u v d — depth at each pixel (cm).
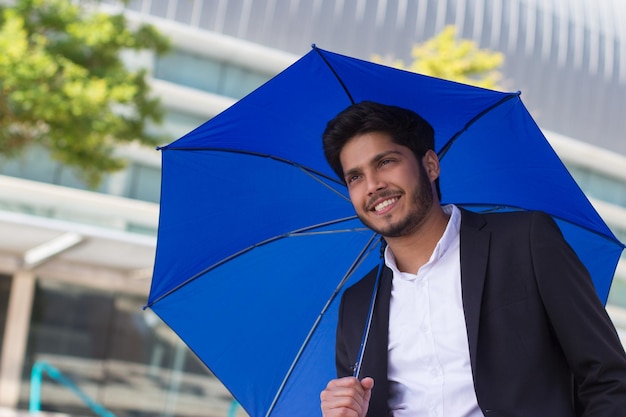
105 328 1499
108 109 1006
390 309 268
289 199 289
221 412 1459
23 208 1332
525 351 244
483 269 252
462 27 1531
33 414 1424
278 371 294
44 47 998
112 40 1030
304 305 295
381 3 1499
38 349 1474
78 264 1491
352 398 247
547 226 254
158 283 281
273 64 1475
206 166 277
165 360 1491
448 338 254
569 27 1598
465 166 290
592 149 1586
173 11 1423
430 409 254
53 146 997
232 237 286
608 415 232
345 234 297
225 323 290
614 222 1578
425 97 270
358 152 263
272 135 277
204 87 1441
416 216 261
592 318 243
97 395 1480
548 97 1573
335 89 268
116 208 1373
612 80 1605
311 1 1481
